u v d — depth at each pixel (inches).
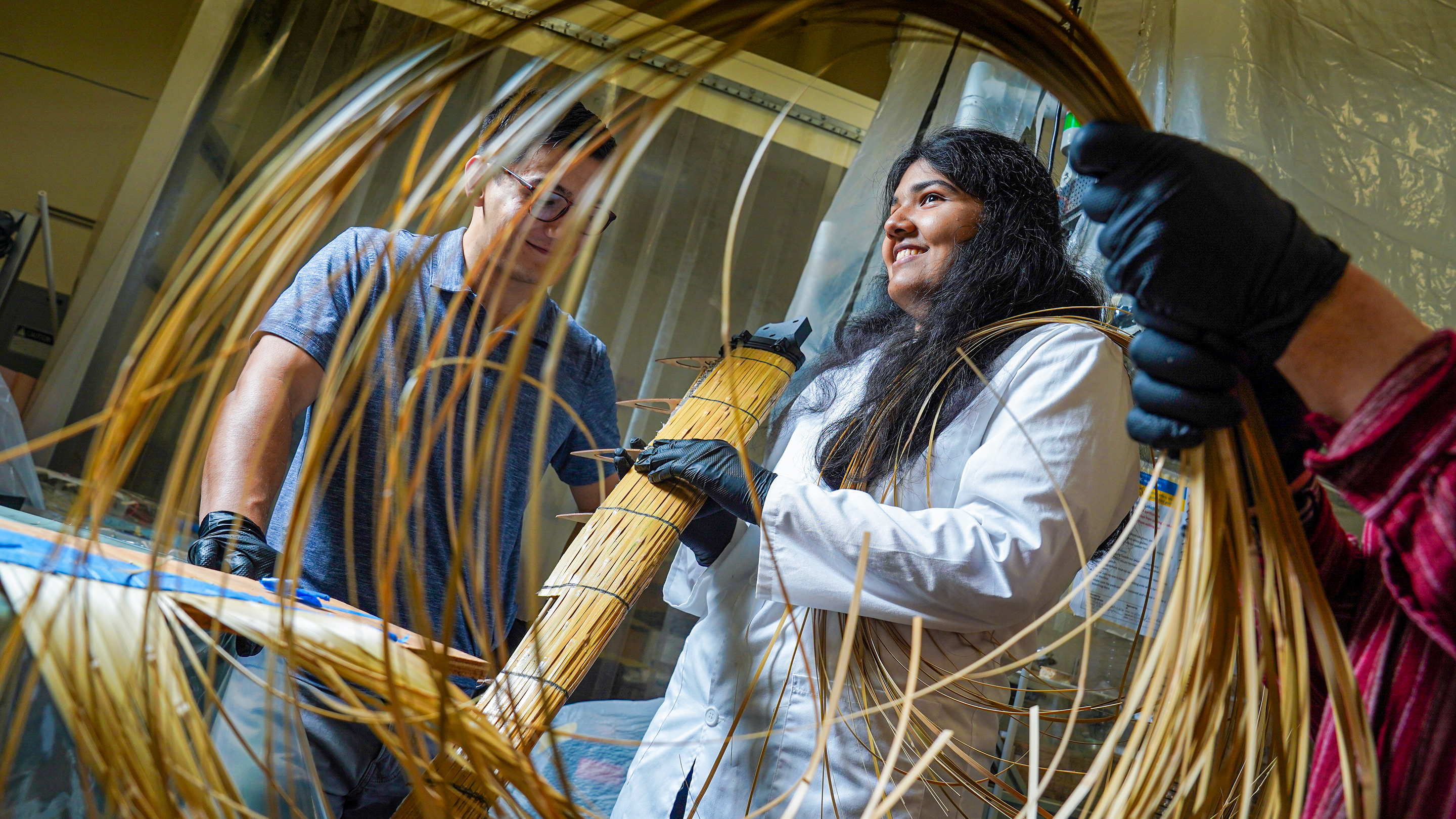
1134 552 57.3
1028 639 46.1
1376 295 20.1
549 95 20.0
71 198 135.6
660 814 46.3
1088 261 69.2
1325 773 22.6
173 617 25.2
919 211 53.2
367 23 139.4
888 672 42.7
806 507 42.7
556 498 124.8
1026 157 53.6
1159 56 81.3
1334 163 78.9
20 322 130.3
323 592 56.4
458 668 36.7
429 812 19.6
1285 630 22.4
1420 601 20.3
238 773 31.8
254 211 20.0
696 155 144.4
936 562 40.4
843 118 143.1
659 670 128.8
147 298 129.6
